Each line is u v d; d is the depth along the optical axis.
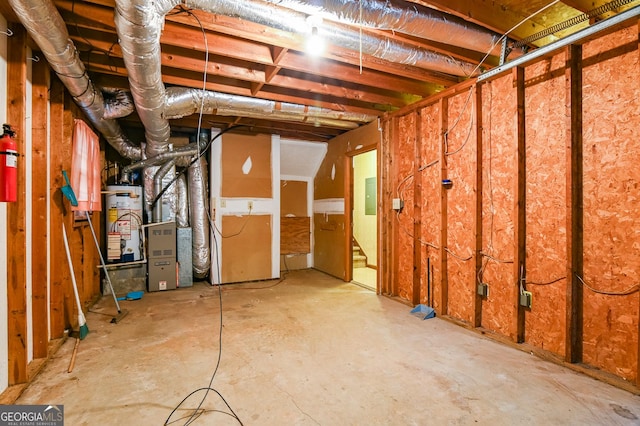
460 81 3.38
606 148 2.27
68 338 2.89
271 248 5.45
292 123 5.16
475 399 1.99
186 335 3.00
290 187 6.29
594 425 1.75
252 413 1.85
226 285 5.03
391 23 2.15
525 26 2.62
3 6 1.91
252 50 2.82
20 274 2.08
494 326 3.03
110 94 3.51
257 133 5.32
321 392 2.07
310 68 3.09
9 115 2.07
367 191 6.73
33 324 2.38
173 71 3.27
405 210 4.17
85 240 3.79
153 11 1.70
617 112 2.21
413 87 3.67
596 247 2.32
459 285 3.39
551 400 1.97
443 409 1.89
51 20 1.79
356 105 4.31
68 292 3.09
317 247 6.32
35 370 2.22
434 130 3.72
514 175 2.79
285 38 2.54
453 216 3.47
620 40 2.18
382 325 3.27
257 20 2.12
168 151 4.61
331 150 5.77
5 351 2.01
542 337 2.66
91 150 3.44
